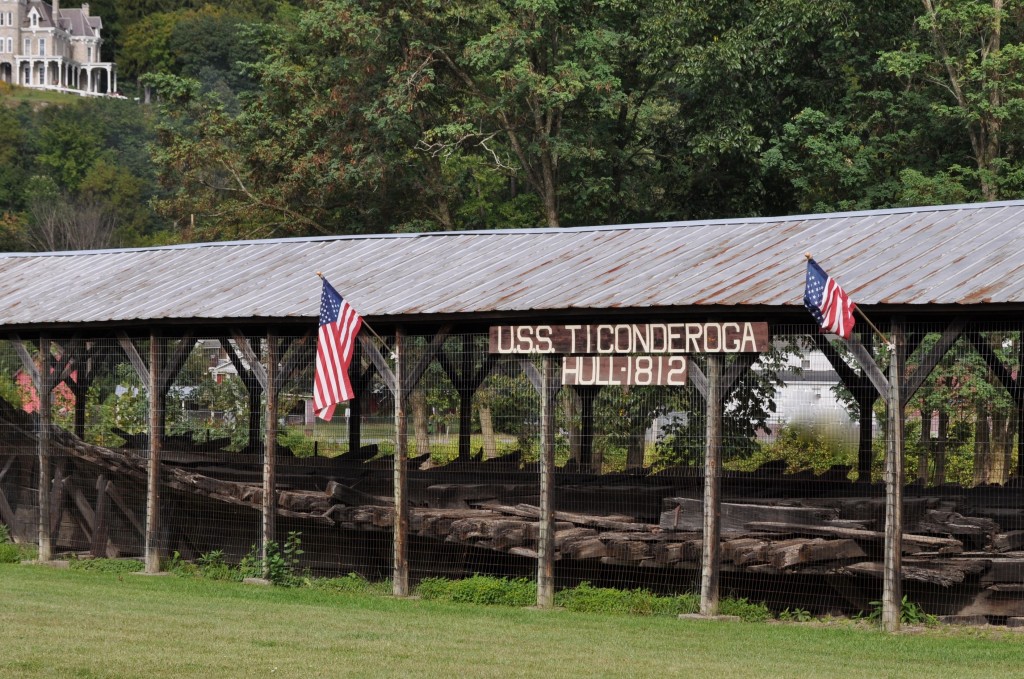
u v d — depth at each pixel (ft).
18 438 89.25
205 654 46.88
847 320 54.54
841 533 62.08
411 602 66.64
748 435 99.30
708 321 62.59
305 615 59.36
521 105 141.08
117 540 84.94
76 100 504.84
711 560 61.46
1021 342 73.87
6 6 620.08
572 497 74.69
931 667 48.01
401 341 69.62
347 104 141.59
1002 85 111.14
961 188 109.29
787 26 124.36
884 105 127.85
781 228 70.90
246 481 84.79
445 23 140.56
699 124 133.08
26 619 54.34
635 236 75.20
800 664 48.19
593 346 63.77
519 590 67.21
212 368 143.74
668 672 45.39
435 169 150.71
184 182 161.48
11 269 95.35
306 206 153.38
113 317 77.66
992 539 63.00
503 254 76.59
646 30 133.08
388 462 85.46
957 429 103.71
